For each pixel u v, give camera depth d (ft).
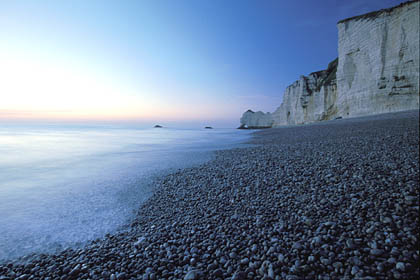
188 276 7.99
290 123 223.51
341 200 13.35
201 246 10.21
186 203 16.26
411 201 11.96
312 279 7.41
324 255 8.46
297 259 8.42
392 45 90.43
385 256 8.03
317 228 10.62
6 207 16.75
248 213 13.34
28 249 11.02
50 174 27.45
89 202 17.67
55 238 12.10
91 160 37.14
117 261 9.61
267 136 77.51
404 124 47.70
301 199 14.52
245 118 340.18
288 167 23.53
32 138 87.76
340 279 7.20
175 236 11.43
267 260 8.54
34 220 14.42
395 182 15.16
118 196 18.99
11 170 30.01
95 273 8.80
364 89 105.70
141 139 84.38
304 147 37.24
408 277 6.91
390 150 25.80
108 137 95.71
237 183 19.77
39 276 8.91
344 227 10.36
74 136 100.58
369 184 15.38
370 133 42.91
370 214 11.11
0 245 11.38
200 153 43.21
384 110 94.07
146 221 13.91
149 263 9.21
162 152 46.24
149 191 20.08
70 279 8.55
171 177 24.58
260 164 26.81
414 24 82.33
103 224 13.76
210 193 17.89
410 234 9.05
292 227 11.07
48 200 18.22
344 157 24.88
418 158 20.89
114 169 29.99
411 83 84.28
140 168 30.32
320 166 22.20
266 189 17.31
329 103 154.51
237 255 9.20
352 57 116.78
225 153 40.81
